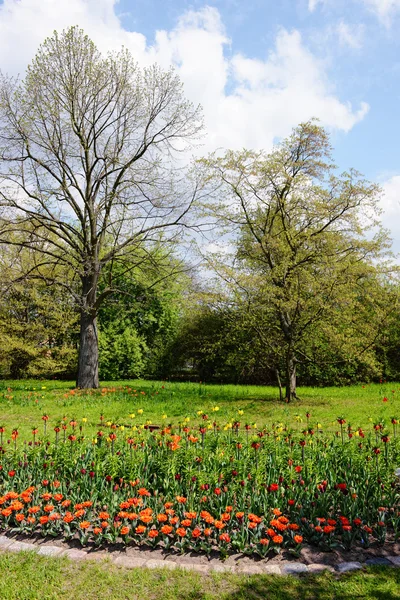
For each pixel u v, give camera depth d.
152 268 20.36
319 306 14.66
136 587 3.81
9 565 4.14
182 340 28.25
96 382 19.64
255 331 16.23
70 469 5.97
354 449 6.49
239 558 4.29
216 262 15.54
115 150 19.36
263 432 7.51
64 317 27.28
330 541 4.46
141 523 4.81
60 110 18.33
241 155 16.36
